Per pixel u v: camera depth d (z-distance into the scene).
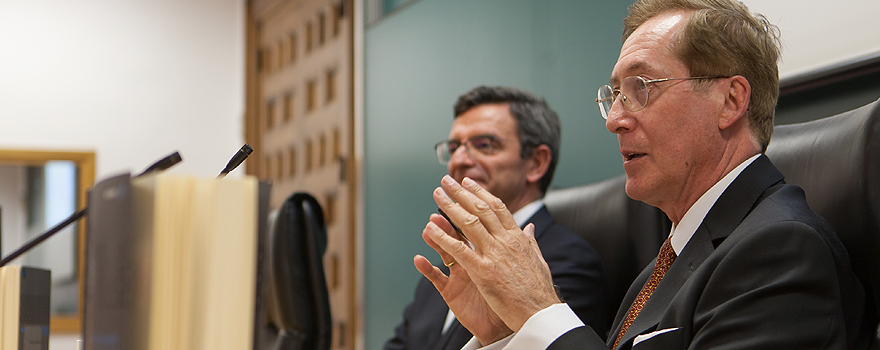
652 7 1.11
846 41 1.45
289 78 4.50
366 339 3.51
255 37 4.99
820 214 1.00
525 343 0.87
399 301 3.24
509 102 1.91
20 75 4.59
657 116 1.03
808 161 1.06
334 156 3.89
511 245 0.92
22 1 4.64
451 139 1.95
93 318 0.60
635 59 1.06
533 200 1.89
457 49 2.98
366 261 3.55
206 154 4.97
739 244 0.86
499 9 2.74
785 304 0.80
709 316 0.85
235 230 0.52
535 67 2.53
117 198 0.58
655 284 1.08
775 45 1.05
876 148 0.92
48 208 4.39
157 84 4.91
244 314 0.52
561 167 2.38
